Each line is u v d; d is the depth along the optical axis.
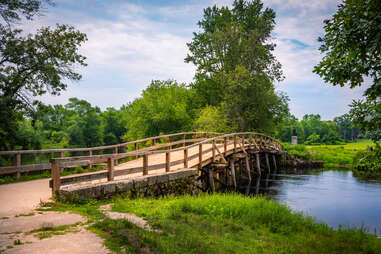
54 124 80.31
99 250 4.08
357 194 15.63
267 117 36.72
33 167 11.30
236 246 5.37
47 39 16.53
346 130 150.25
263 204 8.93
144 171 9.58
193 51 37.50
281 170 30.02
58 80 16.38
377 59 4.78
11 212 6.01
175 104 41.97
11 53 14.95
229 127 30.97
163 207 7.40
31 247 4.10
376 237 7.29
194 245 4.82
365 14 4.27
